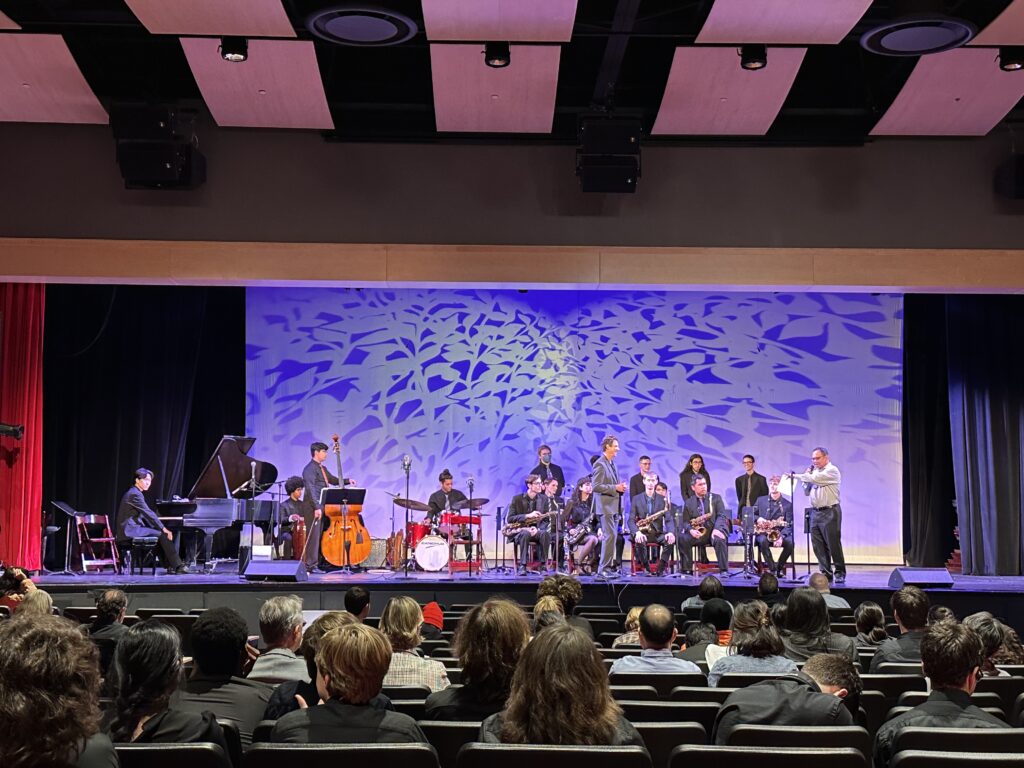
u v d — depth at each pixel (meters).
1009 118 11.46
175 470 14.11
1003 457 14.09
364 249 11.27
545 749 2.35
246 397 14.75
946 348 14.88
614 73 10.18
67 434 14.07
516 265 11.32
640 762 2.34
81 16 9.20
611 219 11.39
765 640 4.25
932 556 14.80
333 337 14.85
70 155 11.21
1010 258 11.37
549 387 14.87
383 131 11.26
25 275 11.10
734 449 14.86
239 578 10.96
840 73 11.24
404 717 2.85
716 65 9.89
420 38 9.61
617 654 5.58
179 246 11.19
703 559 13.25
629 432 14.84
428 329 14.90
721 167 11.46
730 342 14.98
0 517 12.66
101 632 5.18
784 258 11.38
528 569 12.59
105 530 13.80
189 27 9.11
